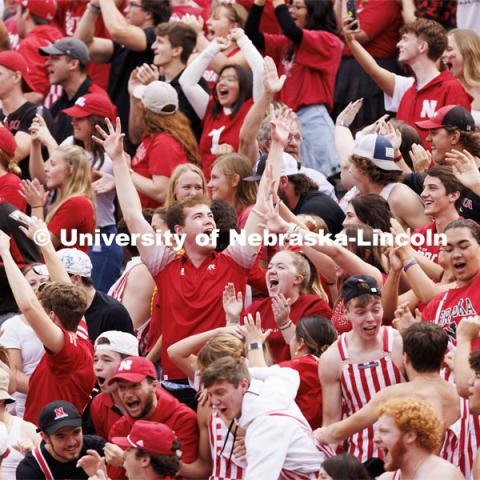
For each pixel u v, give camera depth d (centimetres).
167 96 4138
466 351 2755
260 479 2650
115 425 2977
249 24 4609
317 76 4538
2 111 4625
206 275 3256
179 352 3114
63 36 5231
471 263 2981
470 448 2822
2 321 3653
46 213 4312
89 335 3378
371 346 2861
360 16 4631
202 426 2947
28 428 3114
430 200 3316
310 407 2930
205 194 3681
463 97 4153
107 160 4247
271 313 3272
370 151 3547
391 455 2464
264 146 4009
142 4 4778
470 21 4675
